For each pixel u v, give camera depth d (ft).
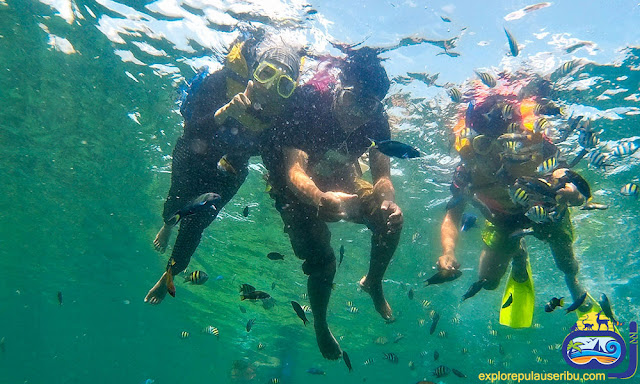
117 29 10.21
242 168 6.69
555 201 6.15
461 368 50.21
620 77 9.21
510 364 46.34
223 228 19.84
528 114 7.20
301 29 8.31
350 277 23.38
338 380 66.59
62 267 33.22
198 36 9.69
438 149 12.63
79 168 17.48
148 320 48.47
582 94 9.85
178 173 6.55
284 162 5.38
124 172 17.16
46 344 92.27
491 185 7.45
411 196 15.75
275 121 5.60
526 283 9.03
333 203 4.35
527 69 8.78
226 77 6.11
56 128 14.84
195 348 55.83
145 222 21.77
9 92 13.20
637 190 7.73
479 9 7.97
